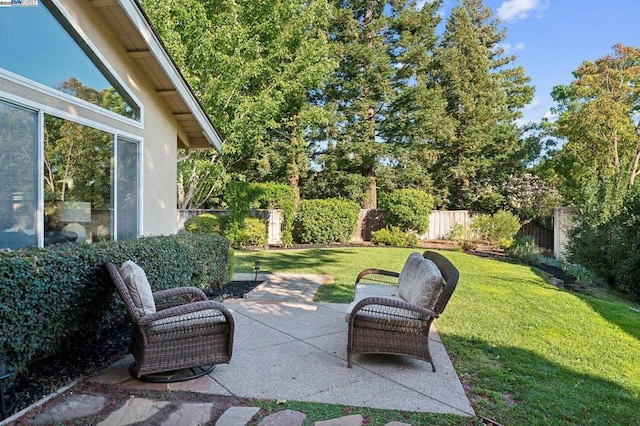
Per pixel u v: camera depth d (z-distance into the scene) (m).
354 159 19.92
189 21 13.44
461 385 3.39
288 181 20.38
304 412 2.87
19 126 4.06
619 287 8.76
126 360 3.81
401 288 4.73
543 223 18.06
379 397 3.13
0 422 2.64
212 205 22.05
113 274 3.31
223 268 7.30
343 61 19.34
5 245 3.88
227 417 2.78
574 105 17.53
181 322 3.40
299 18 15.59
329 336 4.58
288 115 18.59
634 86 16.39
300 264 10.49
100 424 2.67
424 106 19.73
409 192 16.89
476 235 17.97
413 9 19.61
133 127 6.22
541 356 4.18
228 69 13.95
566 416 2.94
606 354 4.31
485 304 6.33
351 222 16.84
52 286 3.22
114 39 5.70
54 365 3.54
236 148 15.29
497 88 22.61
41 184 4.30
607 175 11.20
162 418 2.75
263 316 5.38
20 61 4.09
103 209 5.50
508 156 21.66
